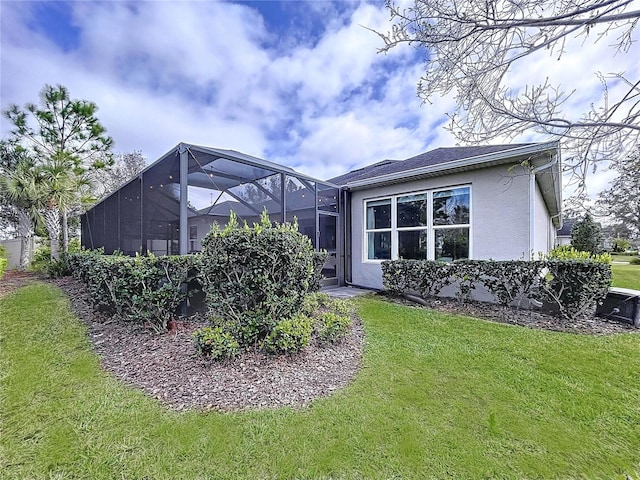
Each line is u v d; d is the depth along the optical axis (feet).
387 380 9.60
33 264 39.11
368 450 6.49
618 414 7.81
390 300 21.85
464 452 6.43
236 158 19.16
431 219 23.72
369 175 31.83
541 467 6.06
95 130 39.06
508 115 7.91
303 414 7.77
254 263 11.12
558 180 21.21
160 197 19.47
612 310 16.01
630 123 6.39
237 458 6.30
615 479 5.83
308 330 11.39
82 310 17.92
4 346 12.78
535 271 16.62
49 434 7.09
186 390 8.93
